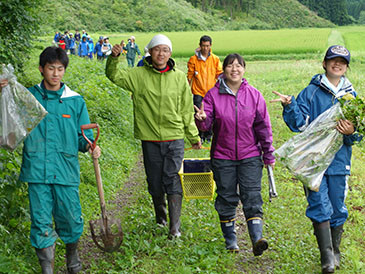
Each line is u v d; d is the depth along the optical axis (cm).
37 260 456
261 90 1853
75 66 1513
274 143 1047
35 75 1191
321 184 471
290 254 505
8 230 468
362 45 6012
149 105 532
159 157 543
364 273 473
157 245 512
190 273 448
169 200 539
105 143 895
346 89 488
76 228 434
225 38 7631
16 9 872
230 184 510
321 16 18762
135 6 11262
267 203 660
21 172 416
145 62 532
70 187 425
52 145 417
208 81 970
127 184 775
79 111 434
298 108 480
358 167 866
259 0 16788
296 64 3025
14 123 394
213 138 516
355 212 633
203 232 553
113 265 473
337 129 462
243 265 486
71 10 9694
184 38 7781
